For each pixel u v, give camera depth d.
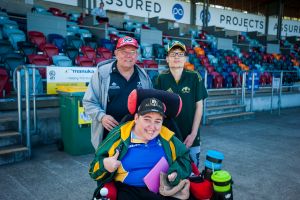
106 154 1.97
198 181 2.00
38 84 6.15
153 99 1.88
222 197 1.86
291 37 23.22
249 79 9.76
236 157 5.06
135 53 2.39
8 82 5.90
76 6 15.29
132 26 15.09
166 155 1.98
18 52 7.90
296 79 14.79
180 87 2.76
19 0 13.55
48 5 14.40
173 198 1.89
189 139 2.71
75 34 11.00
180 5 18.83
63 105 5.04
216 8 20.61
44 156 4.84
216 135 6.73
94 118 2.38
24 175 3.98
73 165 4.42
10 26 9.44
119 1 16.12
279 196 3.49
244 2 23.36
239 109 9.24
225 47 16.09
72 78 5.52
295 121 8.73
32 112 5.94
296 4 25.22
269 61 16.97
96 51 9.74
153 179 1.93
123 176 1.96
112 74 2.46
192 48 14.00
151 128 1.88
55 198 3.31
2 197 3.30
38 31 9.84
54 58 7.36
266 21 23.56
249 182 3.91
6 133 4.84
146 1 17.19
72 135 4.86
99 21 13.41
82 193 3.46
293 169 4.47
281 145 5.92
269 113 10.29
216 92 10.20
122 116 2.45
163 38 14.64
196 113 2.81
